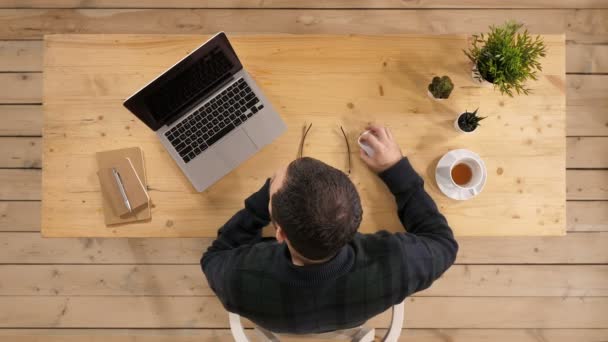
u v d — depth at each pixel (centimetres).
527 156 133
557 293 213
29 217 210
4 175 210
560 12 214
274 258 99
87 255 210
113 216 129
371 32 212
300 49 134
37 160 211
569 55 214
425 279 106
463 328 212
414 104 133
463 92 133
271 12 211
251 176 130
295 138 132
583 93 214
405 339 211
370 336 122
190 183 131
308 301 98
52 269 210
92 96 133
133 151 131
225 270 104
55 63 132
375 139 122
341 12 212
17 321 209
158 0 210
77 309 209
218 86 130
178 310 209
